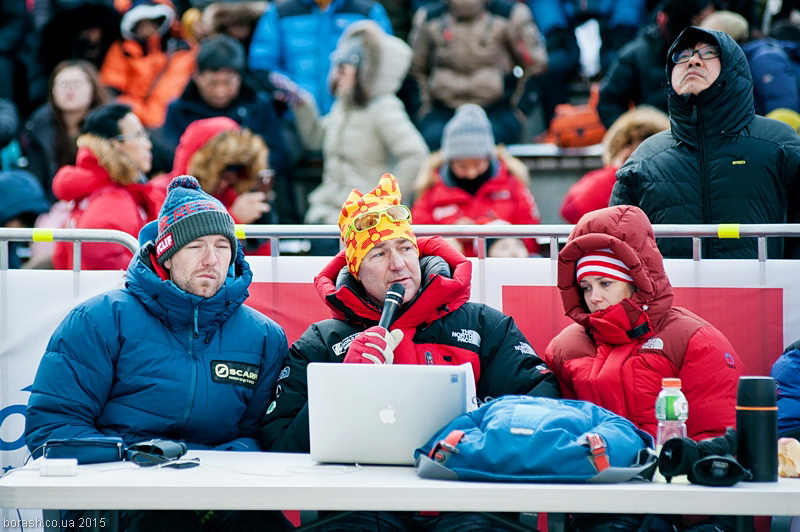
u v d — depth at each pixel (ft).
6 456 46.60
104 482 31.76
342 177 75.36
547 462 31.91
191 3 89.15
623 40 86.33
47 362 39.63
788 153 47.06
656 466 33.12
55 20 84.07
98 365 39.75
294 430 39.75
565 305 41.11
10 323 47.01
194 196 41.14
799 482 32.32
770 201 47.29
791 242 48.11
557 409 34.12
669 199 47.93
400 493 30.81
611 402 39.47
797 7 82.69
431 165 69.72
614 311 39.45
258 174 63.31
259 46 81.10
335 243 71.61
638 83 73.26
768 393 32.71
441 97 80.02
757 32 76.74
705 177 47.50
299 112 80.79
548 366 42.65
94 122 60.39
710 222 47.50
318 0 81.25
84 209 60.08
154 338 40.47
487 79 79.71
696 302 45.50
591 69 87.35
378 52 74.43
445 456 32.48
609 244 39.09
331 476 32.78
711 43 46.65
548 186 81.87
